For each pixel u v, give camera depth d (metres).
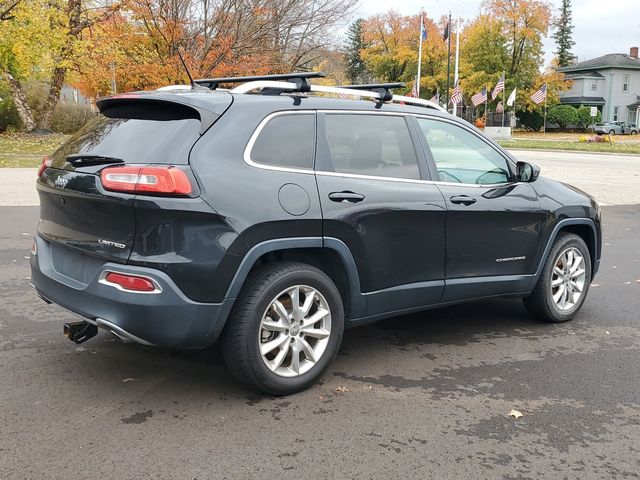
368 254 4.18
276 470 3.11
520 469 3.20
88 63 25.34
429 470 3.16
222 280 3.55
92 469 3.07
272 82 4.27
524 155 31.50
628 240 10.17
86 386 4.03
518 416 3.78
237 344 3.71
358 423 3.64
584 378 4.42
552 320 5.65
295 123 4.02
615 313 6.07
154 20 23.73
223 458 3.21
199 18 24.50
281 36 26.11
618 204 14.46
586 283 5.84
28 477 2.98
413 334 5.33
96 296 3.56
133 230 3.50
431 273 4.60
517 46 64.69
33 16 22.80
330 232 3.96
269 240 3.70
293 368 3.96
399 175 4.45
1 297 5.92
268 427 3.55
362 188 4.16
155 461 3.16
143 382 4.12
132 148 3.72
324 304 4.03
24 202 11.77
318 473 3.10
